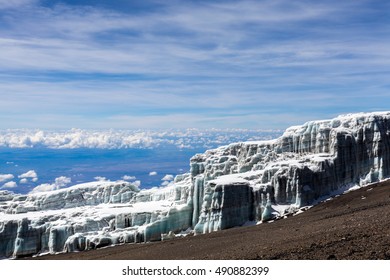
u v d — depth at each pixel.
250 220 91.00
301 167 93.81
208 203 91.44
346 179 100.44
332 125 106.75
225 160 111.75
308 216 75.19
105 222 101.12
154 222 94.88
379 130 100.75
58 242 95.94
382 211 50.81
